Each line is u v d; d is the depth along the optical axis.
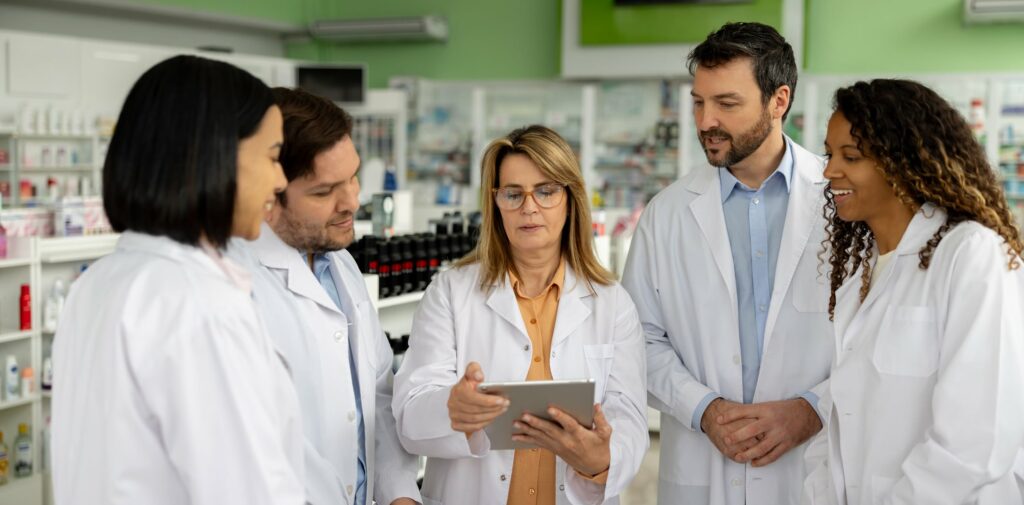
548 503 1.94
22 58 8.93
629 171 10.79
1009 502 1.56
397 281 3.59
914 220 1.67
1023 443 1.57
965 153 1.63
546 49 11.16
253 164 1.27
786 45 2.12
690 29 10.12
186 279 1.20
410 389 1.87
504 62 11.35
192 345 1.18
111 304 1.19
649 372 2.29
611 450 1.77
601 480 1.76
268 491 1.21
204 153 1.20
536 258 1.96
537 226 1.88
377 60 11.91
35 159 9.19
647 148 10.62
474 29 11.46
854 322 1.78
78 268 4.60
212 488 1.18
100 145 9.56
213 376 1.19
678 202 2.32
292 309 1.67
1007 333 1.49
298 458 1.36
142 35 10.54
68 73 9.26
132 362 1.16
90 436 1.18
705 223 2.25
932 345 1.60
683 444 2.27
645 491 4.50
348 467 1.72
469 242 4.15
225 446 1.19
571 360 1.94
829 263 2.11
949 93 9.42
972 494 1.50
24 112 8.89
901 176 1.64
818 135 9.83
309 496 1.58
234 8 10.94
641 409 1.95
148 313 1.18
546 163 1.85
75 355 1.23
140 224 1.22
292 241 1.70
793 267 2.16
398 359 3.55
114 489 1.16
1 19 9.45
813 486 1.87
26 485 4.13
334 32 11.36
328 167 1.63
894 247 1.73
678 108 10.44
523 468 1.93
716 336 2.21
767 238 2.22
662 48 10.24
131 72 9.77
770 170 2.21
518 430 1.67
